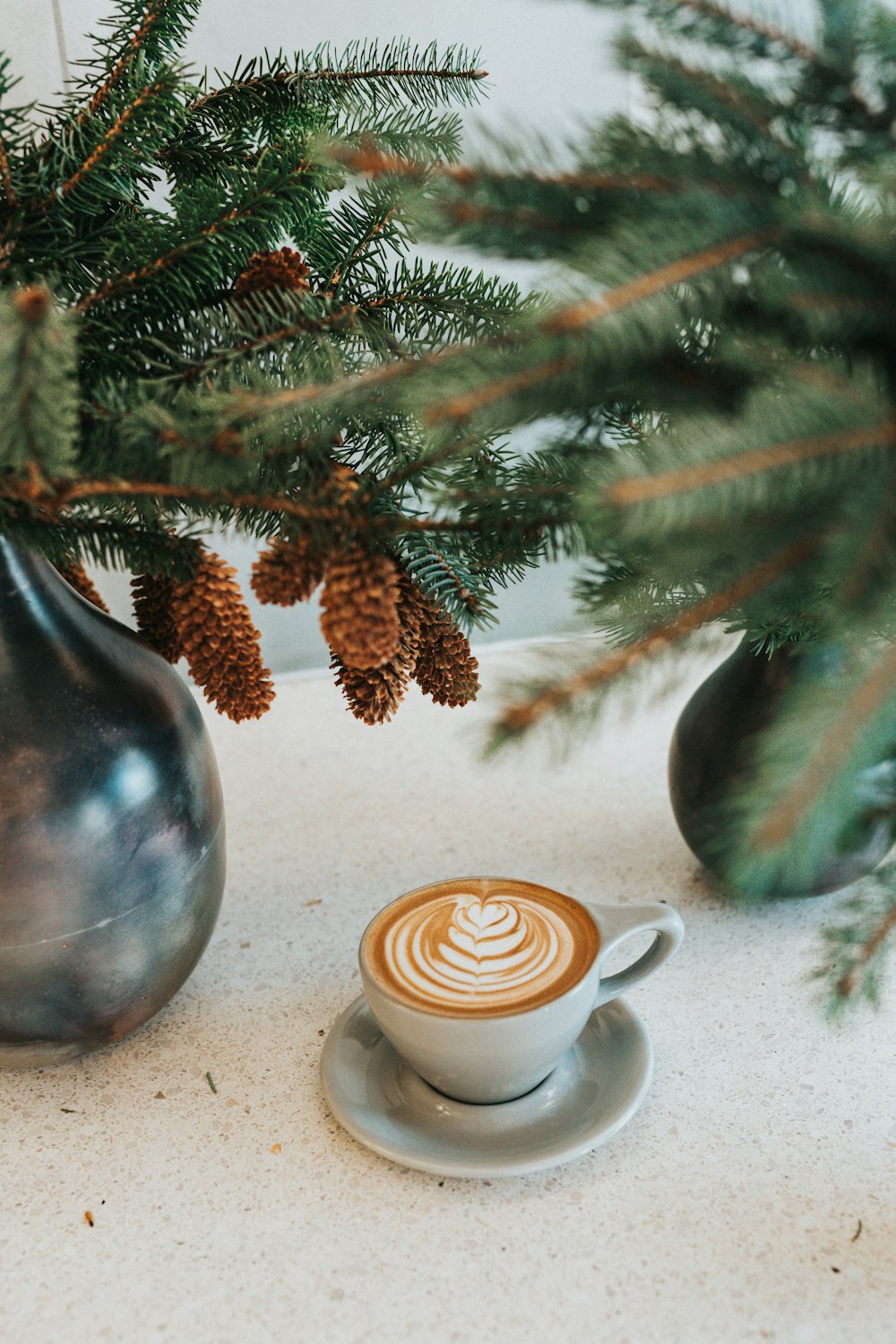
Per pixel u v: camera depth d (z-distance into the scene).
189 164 0.67
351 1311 0.56
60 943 0.62
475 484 0.61
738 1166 0.61
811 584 0.52
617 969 0.72
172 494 0.57
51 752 0.61
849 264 0.50
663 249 0.49
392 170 0.52
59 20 0.88
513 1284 0.57
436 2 1.12
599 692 0.50
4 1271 0.58
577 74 1.20
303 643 1.34
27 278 0.59
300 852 0.84
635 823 0.85
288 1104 0.65
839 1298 0.56
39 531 0.59
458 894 0.66
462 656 0.61
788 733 0.48
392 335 0.64
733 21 0.53
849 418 0.48
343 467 0.60
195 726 0.67
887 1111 0.63
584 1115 0.63
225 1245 0.59
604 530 0.50
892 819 0.57
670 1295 0.57
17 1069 0.68
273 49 1.10
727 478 0.47
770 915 0.76
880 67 0.52
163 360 0.61
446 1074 0.61
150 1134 0.64
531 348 0.50
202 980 0.73
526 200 0.51
